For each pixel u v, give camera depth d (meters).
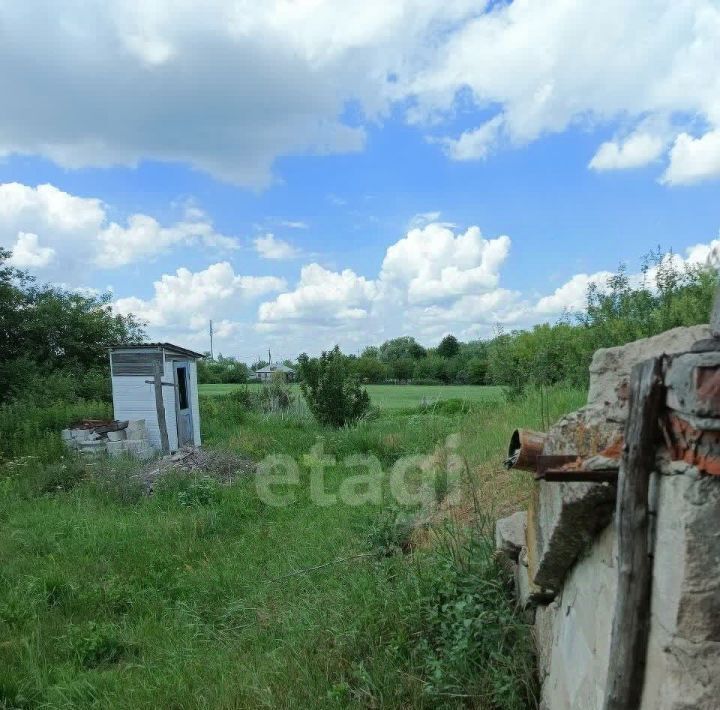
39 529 7.68
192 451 12.38
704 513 1.50
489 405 13.34
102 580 6.04
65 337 21.81
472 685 3.15
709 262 7.42
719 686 1.49
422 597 3.94
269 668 3.85
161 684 4.03
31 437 12.56
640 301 9.56
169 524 7.77
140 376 13.76
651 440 1.66
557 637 2.82
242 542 7.11
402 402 23.12
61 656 4.70
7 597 5.61
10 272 20.62
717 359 1.41
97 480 10.09
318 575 5.51
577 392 9.36
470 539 4.44
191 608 5.38
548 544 2.47
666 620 1.59
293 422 17.12
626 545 1.71
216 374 44.62
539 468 2.17
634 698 1.73
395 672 3.42
